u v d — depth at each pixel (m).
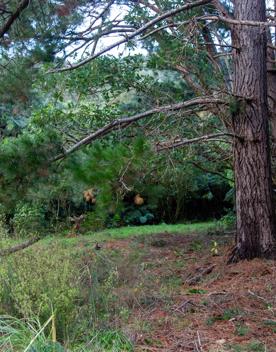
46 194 6.93
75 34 8.01
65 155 6.66
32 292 5.07
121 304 5.89
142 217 16.58
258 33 7.99
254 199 7.94
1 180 6.52
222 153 10.52
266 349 4.81
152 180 8.58
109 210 6.71
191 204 17.69
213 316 5.81
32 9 6.93
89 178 6.45
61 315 4.98
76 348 4.64
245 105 7.93
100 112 8.81
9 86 7.11
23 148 6.41
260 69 8.02
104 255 8.66
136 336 5.12
